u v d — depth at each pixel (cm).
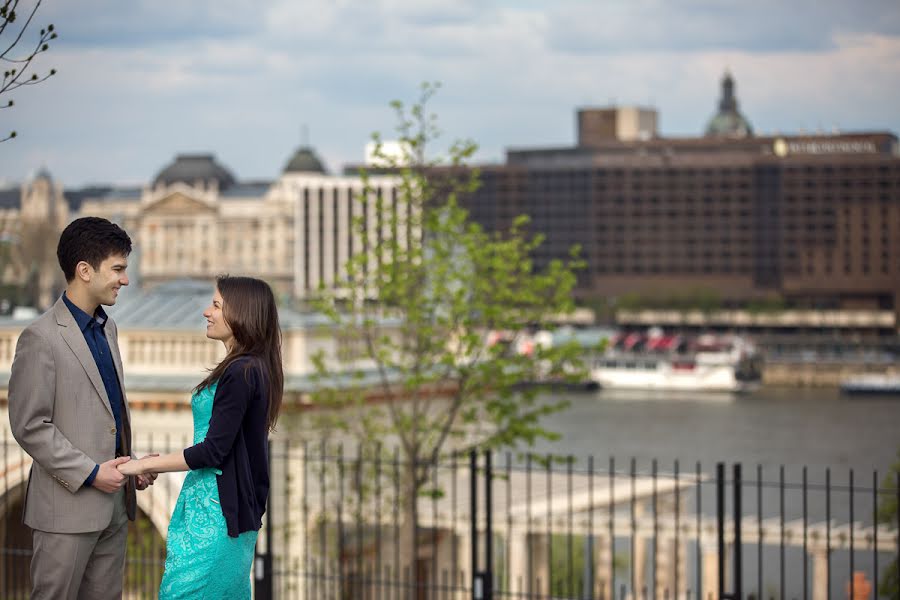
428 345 3262
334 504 3475
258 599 2052
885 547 3634
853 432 17950
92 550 1122
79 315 1114
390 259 3388
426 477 3075
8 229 18475
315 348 3853
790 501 7488
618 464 12388
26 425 1075
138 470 1077
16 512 2930
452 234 3253
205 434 1086
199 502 1078
